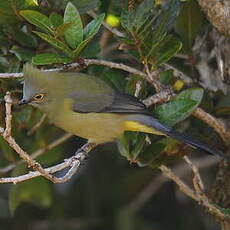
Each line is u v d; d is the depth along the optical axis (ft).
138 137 36.55
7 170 44.47
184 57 41.42
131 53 36.88
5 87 37.93
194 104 35.83
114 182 51.90
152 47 35.53
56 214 52.39
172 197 52.70
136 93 36.91
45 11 37.55
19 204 51.13
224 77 39.63
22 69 38.27
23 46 38.40
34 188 46.96
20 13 34.50
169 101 36.52
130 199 51.83
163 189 52.85
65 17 34.76
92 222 52.03
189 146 38.24
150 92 39.73
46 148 44.01
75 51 34.91
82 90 36.94
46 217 53.42
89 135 37.55
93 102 36.73
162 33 35.76
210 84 42.04
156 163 38.37
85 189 51.96
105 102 36.68
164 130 35.63
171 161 38.93
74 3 37.50
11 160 44.06
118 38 36.81
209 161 48.67
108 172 51.90
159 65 37.68
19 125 41.52
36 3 37.01
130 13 35.40
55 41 34.86
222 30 37.06
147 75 36.60
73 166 33.63
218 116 39.40
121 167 52.03
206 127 39.81
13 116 40.93
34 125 43.14
